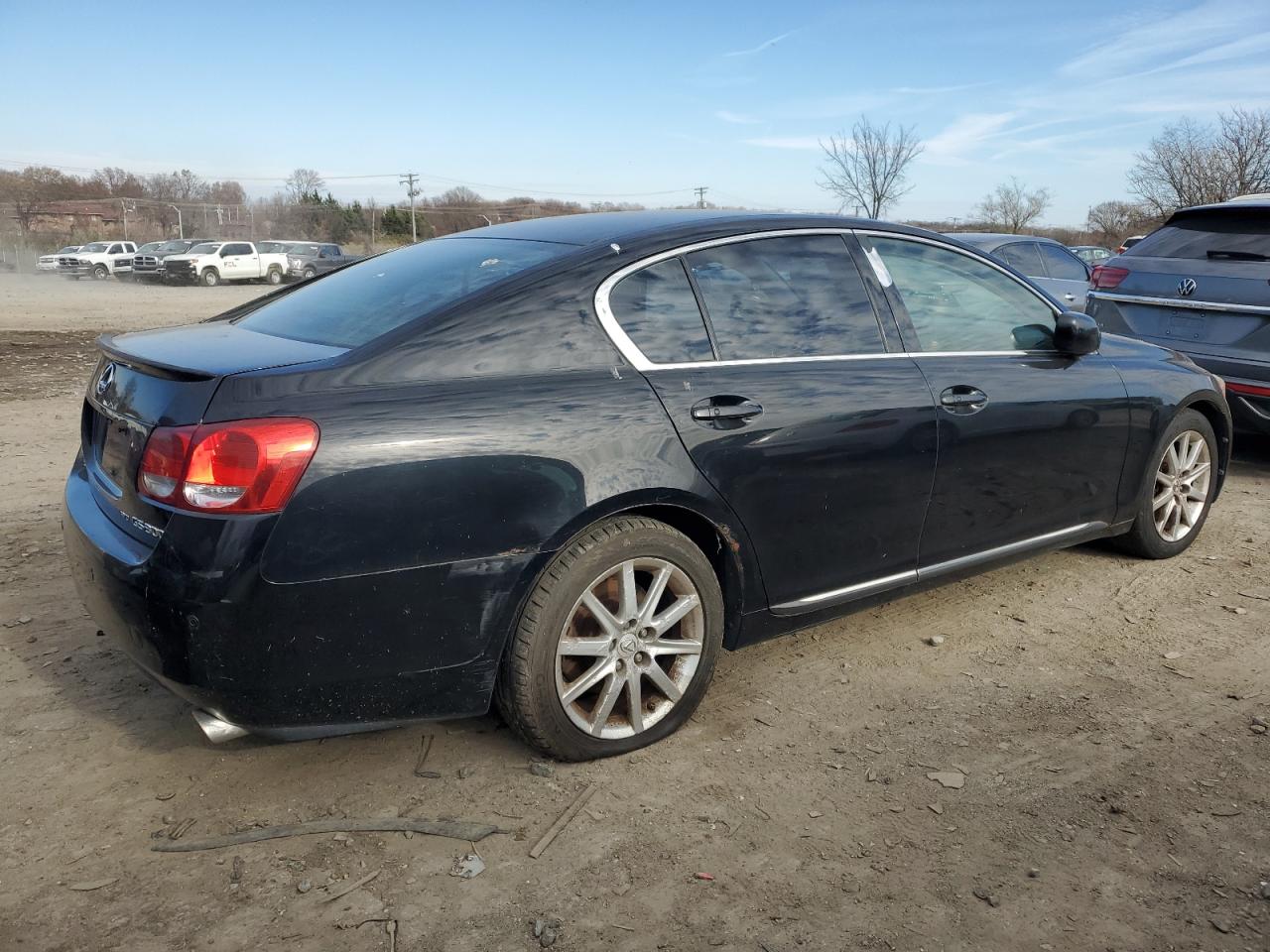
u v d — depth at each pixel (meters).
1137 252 6.86
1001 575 4.59
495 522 2.60
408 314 2.81
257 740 3.05
